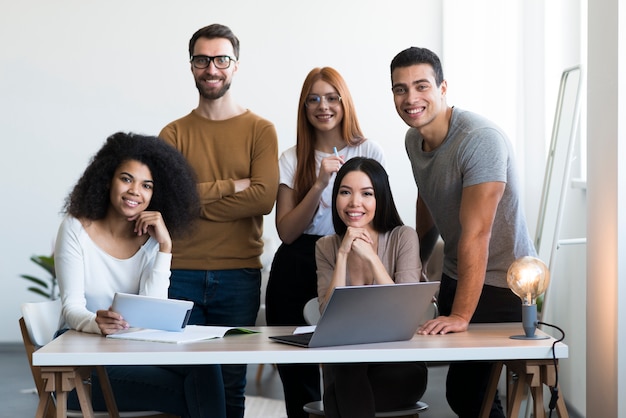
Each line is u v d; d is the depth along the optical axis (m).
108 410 2.95
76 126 8.17
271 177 3.97
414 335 2.89
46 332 3.23
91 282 3.18
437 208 3.43
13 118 8.16
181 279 3.96
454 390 3.71
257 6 8.10
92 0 8.12
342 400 2.96
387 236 3.36
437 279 6.49
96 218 3.20
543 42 6.14
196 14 8.12
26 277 7.72
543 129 6.18
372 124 8.06
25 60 8.15
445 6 7.36
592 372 3.51
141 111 8.15
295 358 2.56
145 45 8.12
